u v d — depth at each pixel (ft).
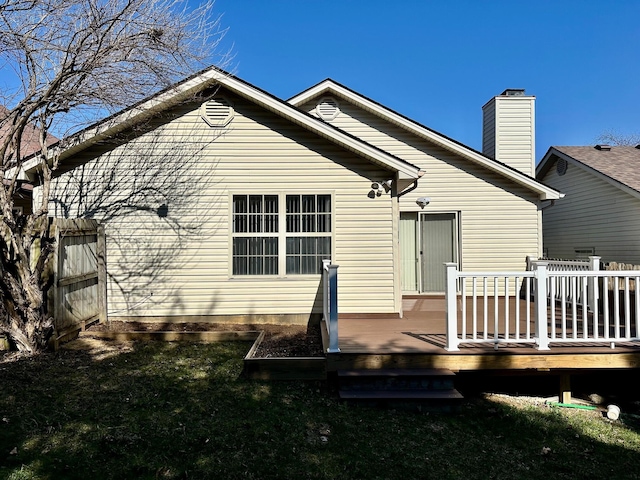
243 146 25.52
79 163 25.29
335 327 17.42
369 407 15.76
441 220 36.83
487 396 18.60
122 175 25.40
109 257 25.38
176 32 22.61
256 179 25.55
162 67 22.68
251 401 15.52
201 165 25.46
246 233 25.55
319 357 18.13
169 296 25.39
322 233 25.68
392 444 13.24
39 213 20.02
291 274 25.66
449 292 17.61
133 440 12.32
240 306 25.48
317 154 25.64
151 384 16.49
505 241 35.96
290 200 25.73
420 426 14.70
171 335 23.02
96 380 16.58
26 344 19.16
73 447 11.78
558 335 20.13
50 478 10.35
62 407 14.07
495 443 13.99
